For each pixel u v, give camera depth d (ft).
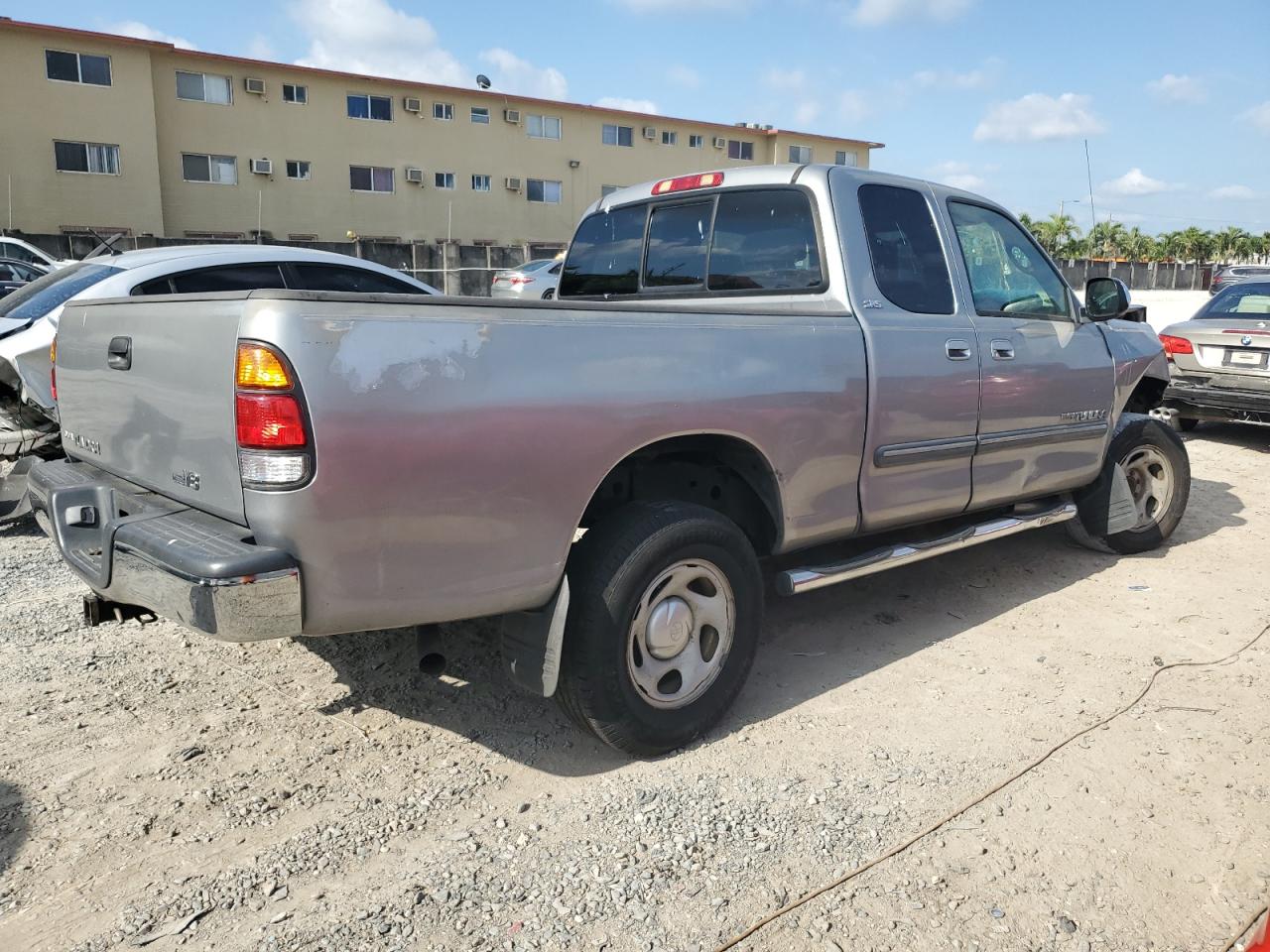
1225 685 12.26
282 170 106.32
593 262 15.88
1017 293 14.80
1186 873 8.43
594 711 9.64
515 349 8.64
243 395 7.61
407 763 10.22
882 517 12.53
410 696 11.79
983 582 16.46
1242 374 27.94
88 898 7.93
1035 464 14.94
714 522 10.30
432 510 8.24
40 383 18.76
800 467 11.22
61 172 93.09
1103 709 11.56
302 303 7.57
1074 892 8.14
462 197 118.83
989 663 12.94
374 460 7.84
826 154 144.46
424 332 8.09
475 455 8.39
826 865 8.48
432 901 7.94
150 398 9.14
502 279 62.13
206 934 7.52
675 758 10.39
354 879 8.25
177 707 11.39
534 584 9.04
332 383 7.61
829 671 12.69
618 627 9.55
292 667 12.55
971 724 11.18
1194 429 32.60
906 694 11.98
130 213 96.73
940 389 12.78
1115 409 16.61
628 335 9.48
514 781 9.88
